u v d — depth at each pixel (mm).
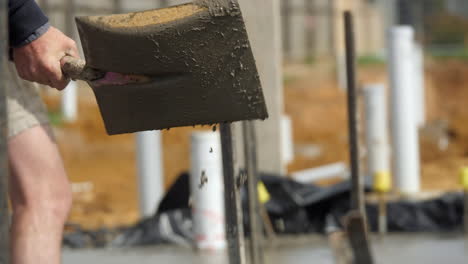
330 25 83312
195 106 5059
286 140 19688
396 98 16031
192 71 4945
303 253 11391
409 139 15961
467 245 11641
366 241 8219
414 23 100938
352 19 8031
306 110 47812
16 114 5602
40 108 5789
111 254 11875
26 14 5418
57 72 5406
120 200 22469
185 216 12781
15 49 5480
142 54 4953
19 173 5629
